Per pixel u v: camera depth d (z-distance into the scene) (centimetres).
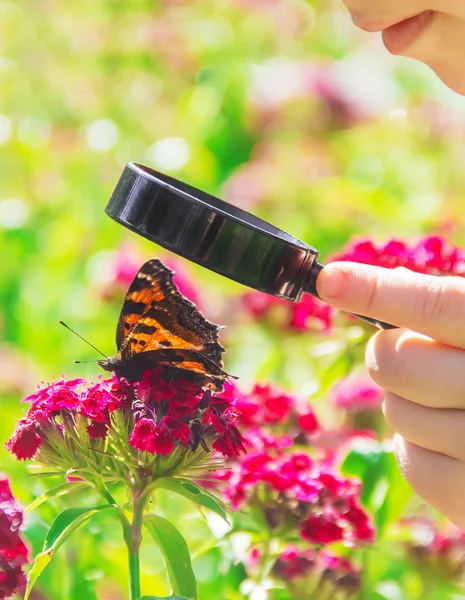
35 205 131
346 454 68
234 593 68
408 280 51
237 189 128
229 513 63
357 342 73
